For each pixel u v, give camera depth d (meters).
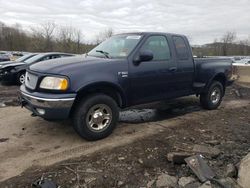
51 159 4.23
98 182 3.60
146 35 5.70
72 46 46.62
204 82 6.95
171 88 6.15
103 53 5.67
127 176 3.78
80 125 4.76
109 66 5.00
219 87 7.46
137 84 5.42
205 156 4.33
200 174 3.70
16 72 11.91
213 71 7.07
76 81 4.59
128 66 5.25
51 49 51.59
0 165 4.04
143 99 5.67
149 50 5.47
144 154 4.41
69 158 4.25
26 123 5.94
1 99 8.62
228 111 7.35
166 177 3.72
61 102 4.50
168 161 4.20
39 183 3.50
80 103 4.75
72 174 3.77
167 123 6.10
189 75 6.48
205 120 6.39
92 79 4.71
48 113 4.54
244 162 3.73
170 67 5.98
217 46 53.09
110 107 5.02
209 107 7.32
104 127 5.02
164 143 4.86
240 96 9.66
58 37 51.34
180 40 6.40
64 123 5.92
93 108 4.84
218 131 5.63
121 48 5.59
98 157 4.27
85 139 4.91
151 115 6.78
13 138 5.10
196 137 5.24
